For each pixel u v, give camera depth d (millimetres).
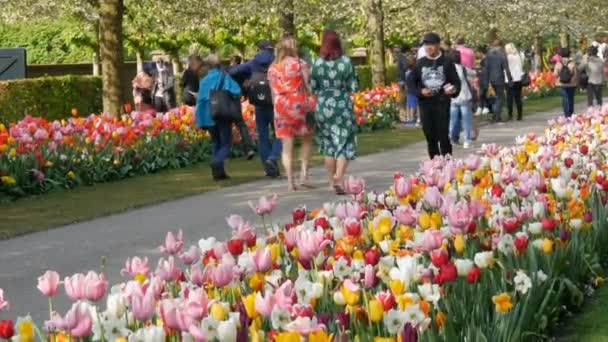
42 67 41062
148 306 4852
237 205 13445
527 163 10500
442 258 5762
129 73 39844
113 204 13914
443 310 6047
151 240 11039
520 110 28688
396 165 17344
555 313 7223
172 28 35094
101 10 24016
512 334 6062
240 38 41281
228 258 5918
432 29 44750
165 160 18531
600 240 8695
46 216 13000
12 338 4863
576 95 43062
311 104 14336
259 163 18781
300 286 5395
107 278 9164
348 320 5090
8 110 27547
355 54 49656
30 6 33031
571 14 55000
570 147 12438
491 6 40188
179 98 33719
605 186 8656
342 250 6336
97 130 17453
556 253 7434
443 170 9070
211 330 4641
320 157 19281
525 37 53719
